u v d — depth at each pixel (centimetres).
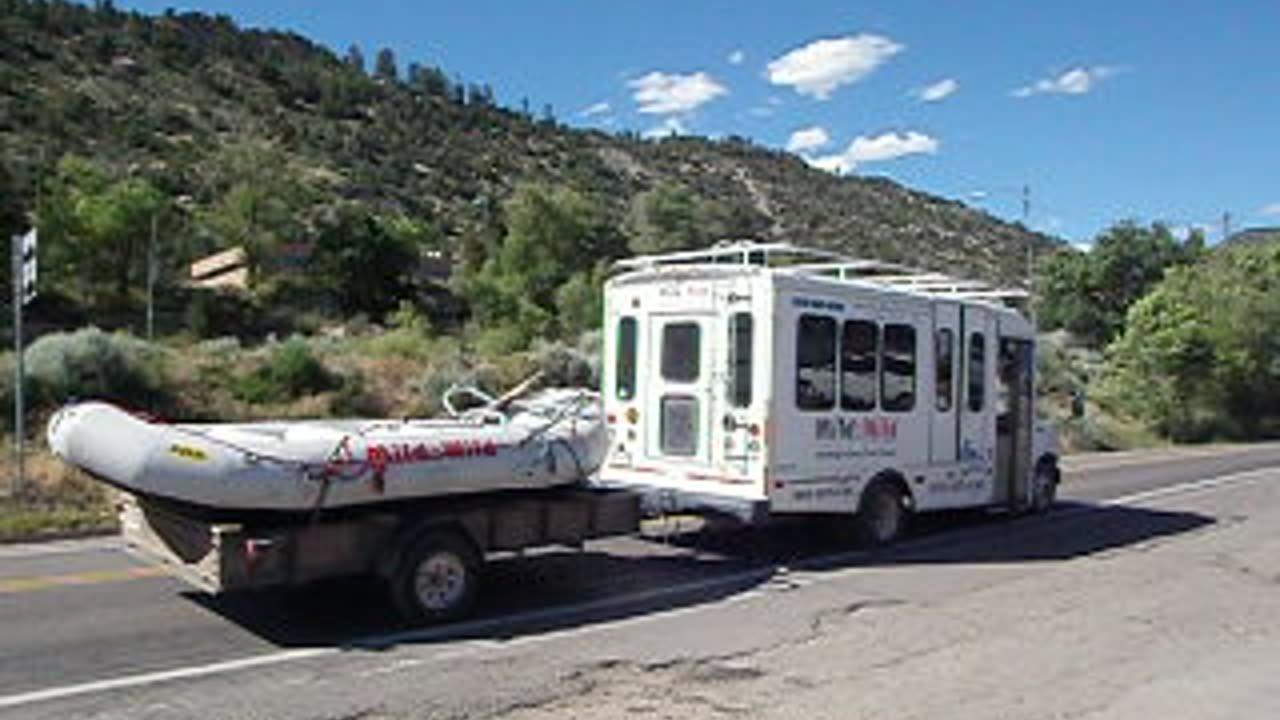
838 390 1194
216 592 856
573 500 981
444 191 13150
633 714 659
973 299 1402
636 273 1238
